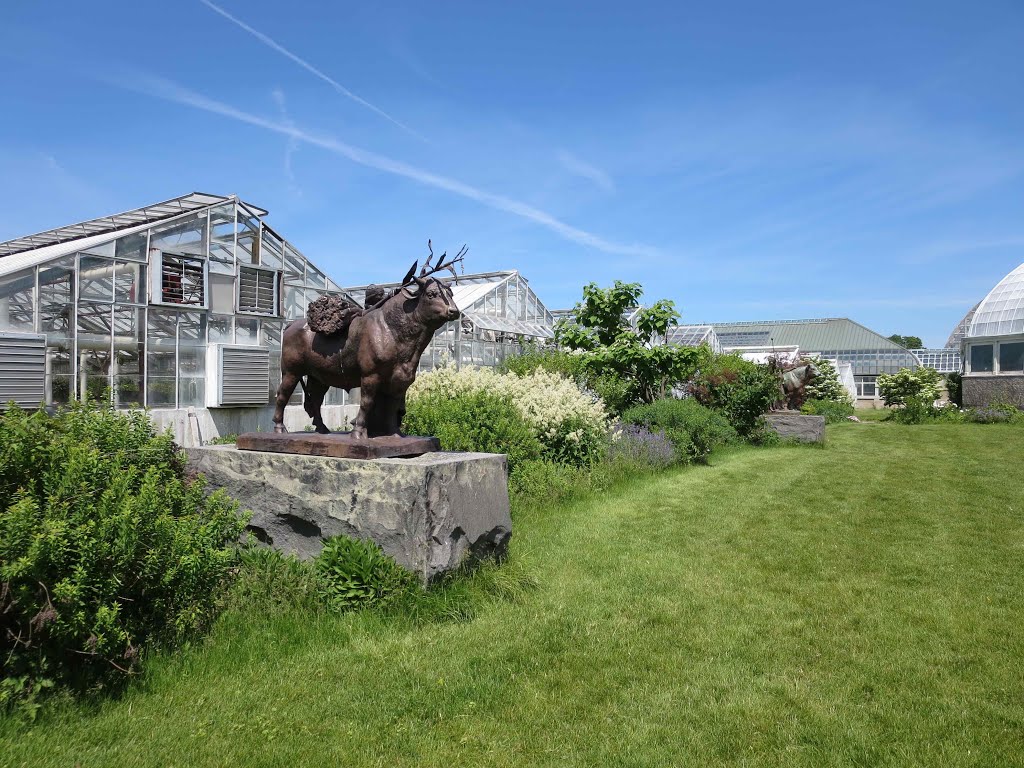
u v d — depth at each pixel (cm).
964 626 457
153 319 1165
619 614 475
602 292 1452
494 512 530
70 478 363
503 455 549
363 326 520
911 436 1864
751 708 346
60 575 330
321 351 544
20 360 934
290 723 318
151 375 1162
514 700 350
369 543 459
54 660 336
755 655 411
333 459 482
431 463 465
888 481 1065
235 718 321
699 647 421
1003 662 401
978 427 2188
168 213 1316
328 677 363
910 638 437
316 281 1529
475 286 2291
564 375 1539
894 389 3009
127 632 346
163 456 491
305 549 499
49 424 437
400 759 295
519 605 478
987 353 3042
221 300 1281
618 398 1366
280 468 506
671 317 1377
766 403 1647
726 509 844
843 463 1288
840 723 331
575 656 403
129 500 360
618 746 310
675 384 1730
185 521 397
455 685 358
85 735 302
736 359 1997
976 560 616
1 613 314
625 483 991
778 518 796
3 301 953
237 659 375
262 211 1348
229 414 1295
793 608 491
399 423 554
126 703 329
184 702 334
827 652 416
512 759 297
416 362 521
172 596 388
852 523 770
